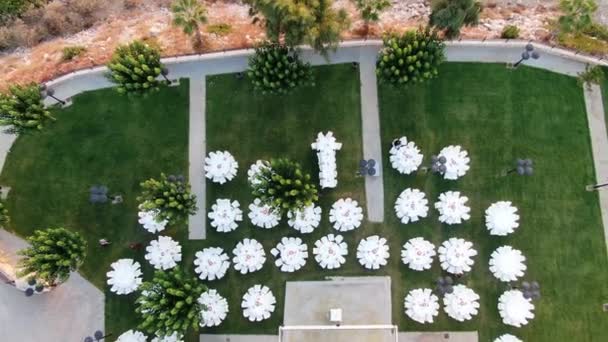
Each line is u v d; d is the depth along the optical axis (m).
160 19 39.00
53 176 34.56
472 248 33.16
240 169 34.38
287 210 31.69
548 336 32.47
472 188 33.81
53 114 35.00
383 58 30.61
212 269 32.56
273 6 28.11
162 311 29.06
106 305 33.38
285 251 32.72
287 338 32.19
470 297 31.88
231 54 35.12
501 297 32.31
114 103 35.09
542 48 34.81
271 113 34.81
